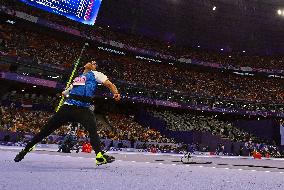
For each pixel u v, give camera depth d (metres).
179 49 49.34
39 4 36.06
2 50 31.05
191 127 43.28
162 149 31.44
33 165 3.83
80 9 39.81
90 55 41.28
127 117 42.41
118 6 44.91
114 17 44.78
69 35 38.78
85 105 3.79
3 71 28.94
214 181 3.46
